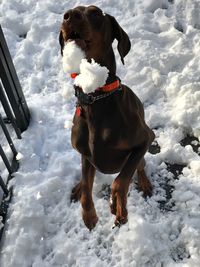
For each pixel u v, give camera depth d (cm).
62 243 92
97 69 71
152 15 147
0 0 160
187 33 138
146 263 88
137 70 130
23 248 91
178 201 97
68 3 158
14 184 103
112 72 78
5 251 91
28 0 160
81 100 79
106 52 77
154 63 130
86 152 86
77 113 83
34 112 120
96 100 77
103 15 75
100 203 98
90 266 88
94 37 73
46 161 111
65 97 126
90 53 74
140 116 87
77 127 84
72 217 97
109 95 77
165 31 142
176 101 119
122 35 81
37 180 104
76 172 105
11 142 106
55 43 142
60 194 101
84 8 74
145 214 95
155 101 123
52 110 123
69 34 71
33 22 150
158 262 87
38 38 146
